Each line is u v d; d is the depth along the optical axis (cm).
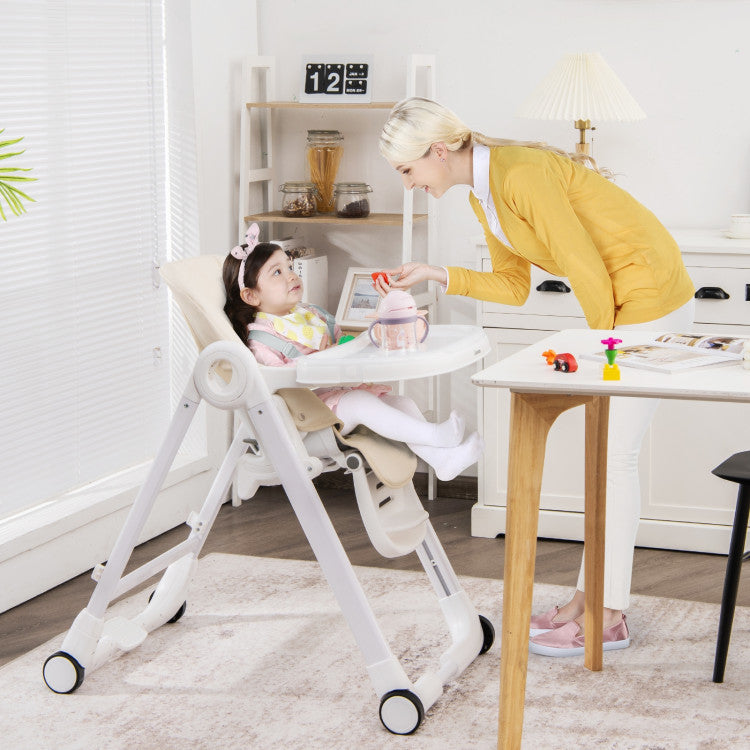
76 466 329
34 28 304
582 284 237
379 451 239
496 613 282
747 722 224
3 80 295
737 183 349
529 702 235
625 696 237
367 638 223
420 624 276
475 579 307
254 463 246
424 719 228
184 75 355
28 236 306
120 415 347
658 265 243
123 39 338
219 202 375
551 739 218
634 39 352
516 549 197
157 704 237
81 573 319
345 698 238
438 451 240
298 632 273
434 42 373
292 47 391
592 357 202
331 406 244
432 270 260
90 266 330
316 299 381
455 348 230
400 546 241
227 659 259
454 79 373
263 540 344
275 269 251
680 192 355
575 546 336
